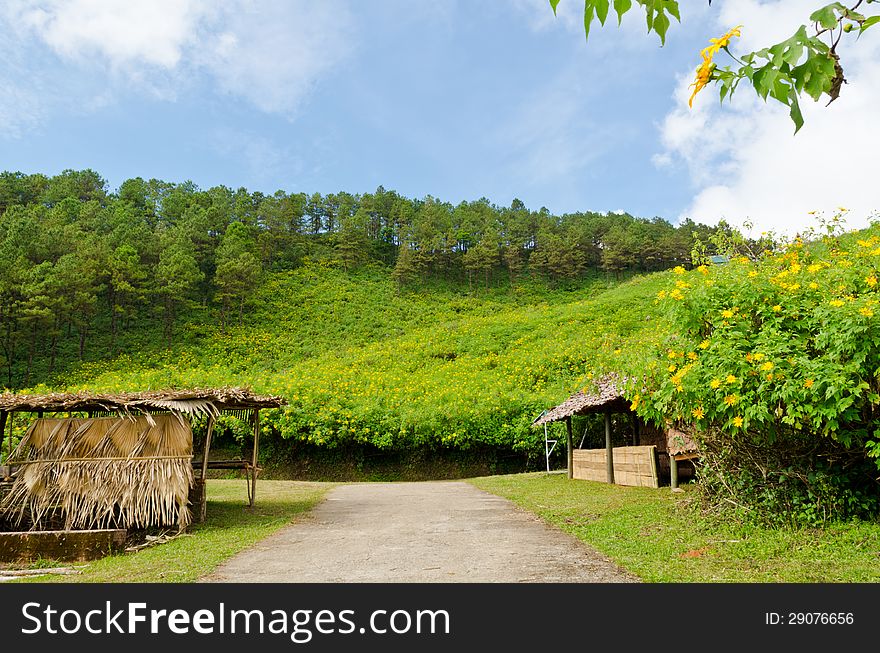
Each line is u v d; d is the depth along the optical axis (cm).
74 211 5553
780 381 536
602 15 182
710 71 184
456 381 2473
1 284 3266
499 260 7306
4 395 827
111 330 4162
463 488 1399
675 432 987
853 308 512
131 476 795
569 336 3359
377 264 7162
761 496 638
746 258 685
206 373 2939
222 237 5825
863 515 585
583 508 866
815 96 168
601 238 7938
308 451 2122
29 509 807
